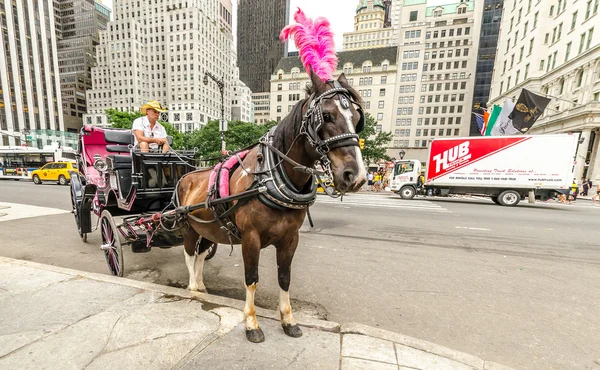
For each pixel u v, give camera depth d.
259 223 2.03
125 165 3.49
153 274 3.79
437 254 4.95
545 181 11.87
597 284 3.79
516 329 2.69
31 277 3.03
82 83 88.69
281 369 1.80
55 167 18.14
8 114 53.38
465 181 13.16
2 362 1.77
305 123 1.75
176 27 72.00
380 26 92.19
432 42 53.19
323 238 5.87
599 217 9.52
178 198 3.04
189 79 72.88
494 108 20.33
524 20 31.91
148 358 1.86
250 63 132.12
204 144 33.25
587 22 23.78
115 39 73.00
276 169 1.99
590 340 2.55
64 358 1.83
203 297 2.68
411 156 54.62
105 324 2.21
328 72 1.74
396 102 54.88
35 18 58.69
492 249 5.33
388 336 2.19
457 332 2.62
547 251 5.26
